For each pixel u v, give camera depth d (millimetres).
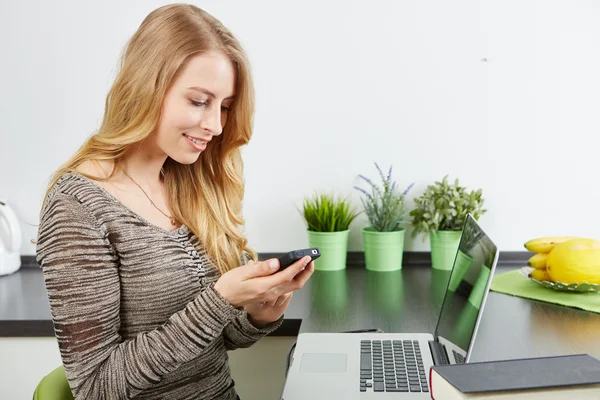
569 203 2213
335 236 2158
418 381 1190
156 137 1168
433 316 1661
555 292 1753
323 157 2250
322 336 1487
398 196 2211
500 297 1758
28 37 2221
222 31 1177
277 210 2279
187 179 1311
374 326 1590
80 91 2236
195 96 1125
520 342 1405
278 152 2254
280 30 2201
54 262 1022
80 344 1021
